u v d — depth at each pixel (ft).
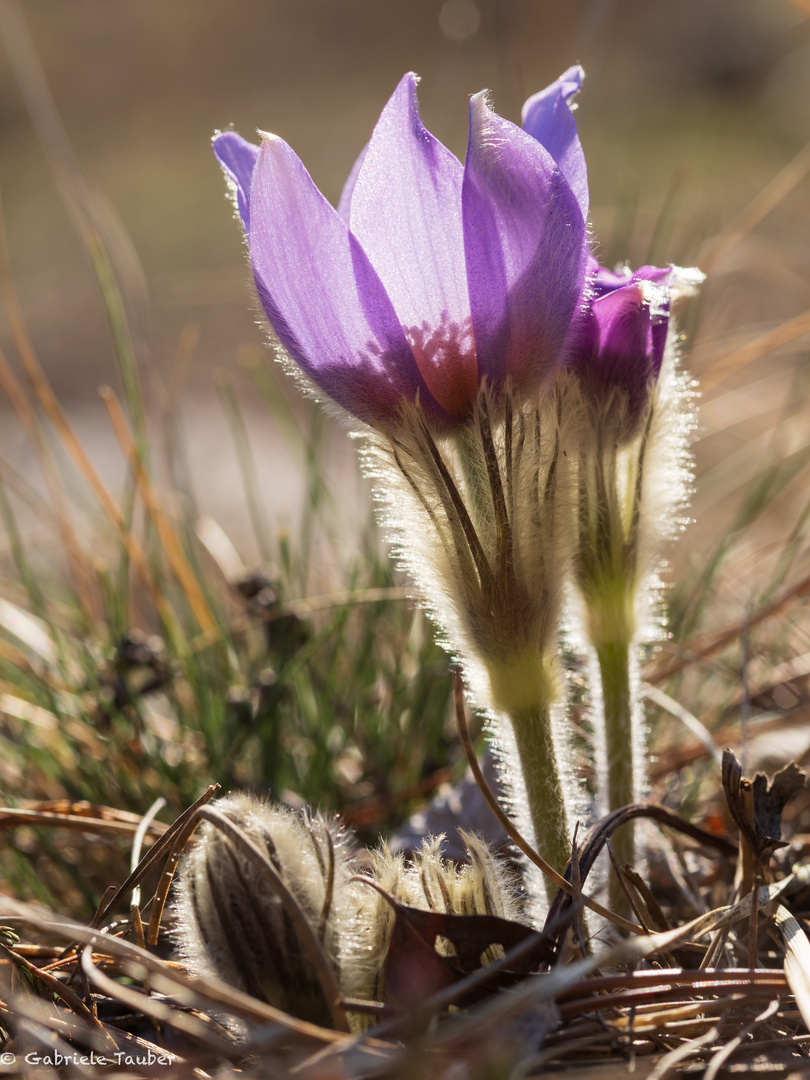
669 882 1.64
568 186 1.36
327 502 2.70
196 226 7.52
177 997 1.39
